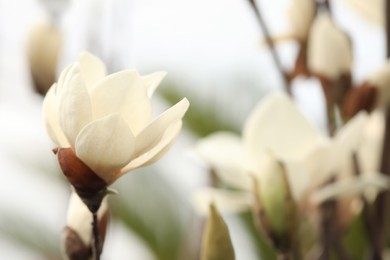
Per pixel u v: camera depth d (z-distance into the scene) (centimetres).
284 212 101
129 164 88
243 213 191
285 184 101
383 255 110
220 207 113
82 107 87
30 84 134
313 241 115
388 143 111
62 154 88
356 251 166
